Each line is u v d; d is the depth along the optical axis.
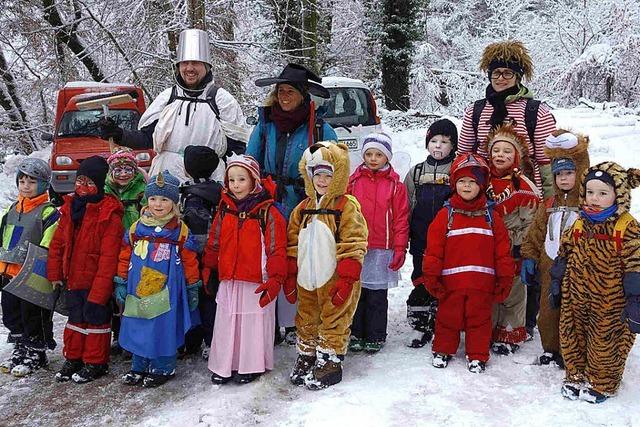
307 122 4.54
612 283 3.66
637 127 15.13
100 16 14.22
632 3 23.70
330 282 4.08
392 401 3.82
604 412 3.64
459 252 4.27
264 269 4.12
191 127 4.90
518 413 3.67
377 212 4.56
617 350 3.74
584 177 3.75
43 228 4.51
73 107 10.31
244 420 3.70
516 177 4.50
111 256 4.26
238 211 4.18
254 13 16.23
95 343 4.36
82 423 3.82
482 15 30.14
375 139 4.62
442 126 4.87
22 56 14.65
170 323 4.18
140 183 4.73
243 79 15.93
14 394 4.22
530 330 4.83
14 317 4.57
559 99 25.67
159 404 4.01
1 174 12.86
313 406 3.78
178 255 4.25
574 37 25.14
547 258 4.20
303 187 4.52
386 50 20.56
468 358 4.30
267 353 4.22
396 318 5.50
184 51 4.89
